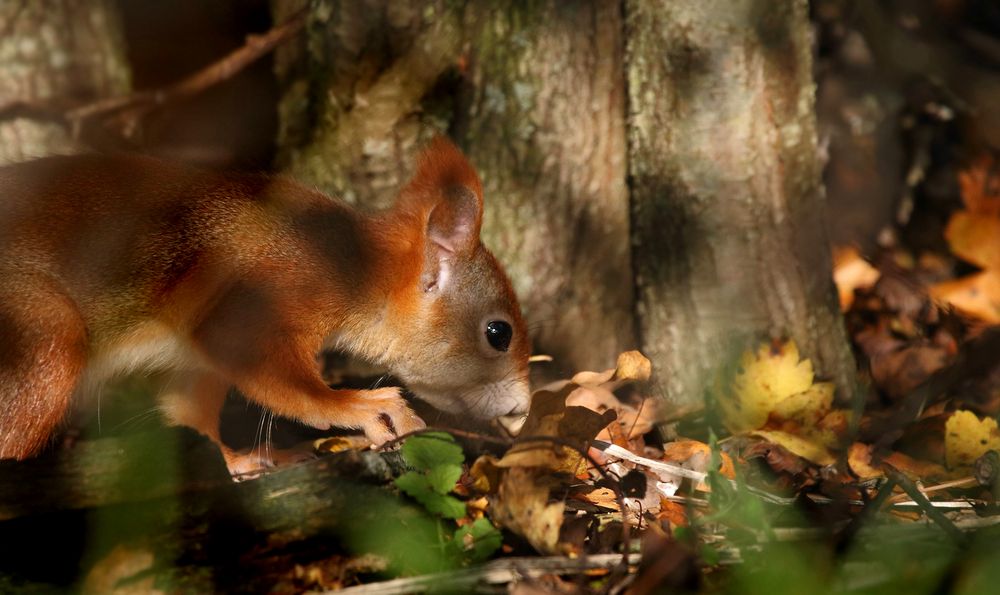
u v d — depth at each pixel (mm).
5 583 5434
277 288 7543
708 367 9031
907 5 13977
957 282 11375
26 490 5531
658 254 9125
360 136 9219
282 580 5562
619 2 9328
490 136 9281
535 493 5809
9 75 9594
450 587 5348
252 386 7438
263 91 11891
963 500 6883
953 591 5137
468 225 8062
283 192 7938
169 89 9945
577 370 9641
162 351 7660
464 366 8281
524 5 9141
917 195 12828
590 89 9359
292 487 5715
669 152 8953
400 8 9039
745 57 8734
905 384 9594
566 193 9430
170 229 7488
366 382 9766
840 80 13664
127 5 12320
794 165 9008
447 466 5832
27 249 7105
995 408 8680
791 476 7488
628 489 6805
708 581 5484
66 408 7152
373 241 7969
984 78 13523
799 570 5391
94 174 7508
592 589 5480
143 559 5379
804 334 9117
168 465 5648
